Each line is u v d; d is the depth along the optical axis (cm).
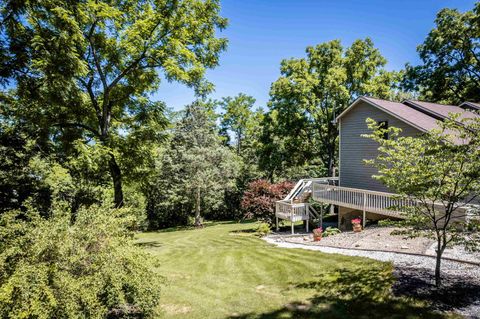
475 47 2245
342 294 581
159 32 1277
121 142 1312
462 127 517
